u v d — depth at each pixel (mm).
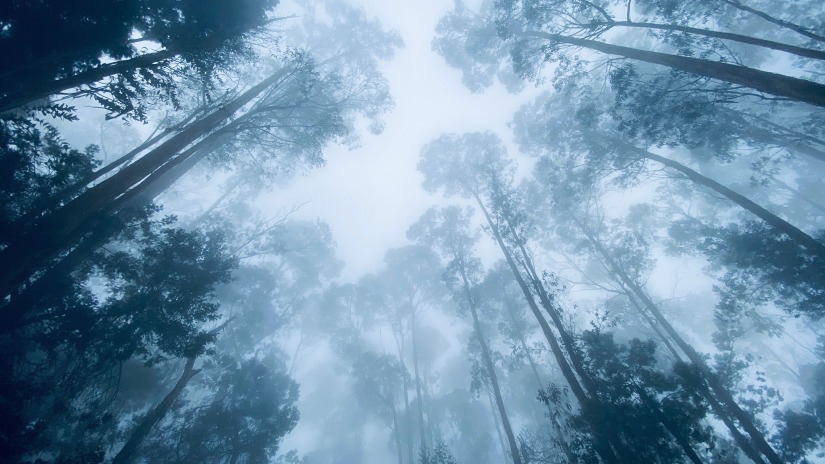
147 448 13391
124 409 15102
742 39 10008
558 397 11906
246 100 15945
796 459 11812
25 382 7777
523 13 15969
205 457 13875
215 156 17625
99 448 8641
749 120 16828
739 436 12328
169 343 9727
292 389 18062
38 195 8633
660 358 21703
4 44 7426
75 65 8820
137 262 10125
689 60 10227
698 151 19500
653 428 9672
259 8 11336
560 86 16828
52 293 8742
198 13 10211
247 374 17156
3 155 7555
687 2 13914
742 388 13305
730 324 14430
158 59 9477
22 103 7395
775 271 12609
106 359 9281
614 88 13906
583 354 12016
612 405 10320
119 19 8242
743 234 13281
